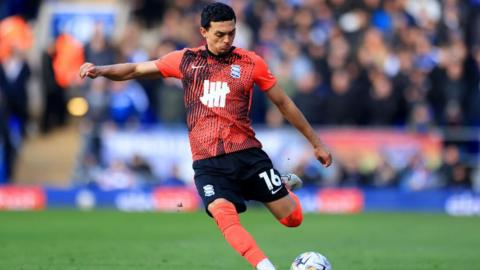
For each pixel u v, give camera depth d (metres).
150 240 42.00
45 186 62.22
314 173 60.25
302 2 69.19
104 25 71.88
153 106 65.56
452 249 38.88
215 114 24.62
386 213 58.69
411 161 59.75
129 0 74.44
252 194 25.36
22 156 67.88
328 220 54.00
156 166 61.09
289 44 64.88
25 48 70.38
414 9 70.06
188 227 48.81
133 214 57.19
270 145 59.66
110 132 61.41
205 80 24.72
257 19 68.31
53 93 68.94
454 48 65.62
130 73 25.08
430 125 62.62
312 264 24.72
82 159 62.06
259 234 45.69
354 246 39.97
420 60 65.25
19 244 39.72
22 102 66.69
